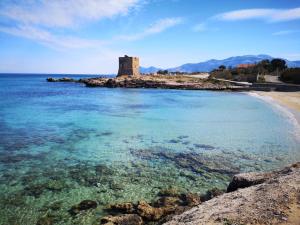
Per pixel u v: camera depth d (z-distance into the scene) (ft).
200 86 271.69
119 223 32.32
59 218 35.27
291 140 74.95
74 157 61.05
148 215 34.76
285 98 173.78
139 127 93.76
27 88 305.53
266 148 67.77
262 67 374.84
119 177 49.57
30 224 33.94
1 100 178.09
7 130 87.10
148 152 65.10
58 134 82.74
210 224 24.91
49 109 136.98
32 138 77.36
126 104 159.22
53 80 474.08
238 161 58.39
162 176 50.16
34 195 41.98
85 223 34.12
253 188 33.63
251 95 205.26
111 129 90.38
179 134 83.46
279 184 32.45
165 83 288.92
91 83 324.60
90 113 124.57
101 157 61.16
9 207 38.17
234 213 26.55
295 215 24.73
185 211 31.78
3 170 52.31
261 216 25.13
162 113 125.08
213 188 44.14
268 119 107.45
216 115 118.83
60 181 47.52
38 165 55.57
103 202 39.88
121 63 363.35
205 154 63.46
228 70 376.48
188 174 51.21
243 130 88.43
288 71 278.05
